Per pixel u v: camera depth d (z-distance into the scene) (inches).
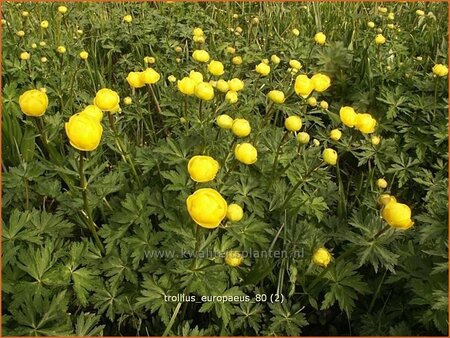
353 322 29.7
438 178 38.1
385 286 30.1
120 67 53.4
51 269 27.0
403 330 27.4
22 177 31.6
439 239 28.5
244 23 63.9
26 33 52.4
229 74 48.2
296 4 67.7
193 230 27.5
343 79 50.2
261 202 31.4
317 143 37.6
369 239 26.6
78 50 52.4
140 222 29.4
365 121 32.3
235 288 27.6
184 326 27.1
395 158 39.9
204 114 36.9
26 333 23.7
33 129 36.6
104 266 28.4
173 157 31.6
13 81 44.3
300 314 28.2
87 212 28.0
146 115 45.0
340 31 60.2
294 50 53.8
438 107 43.5
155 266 28.0
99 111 26.7
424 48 56.2
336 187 35.8
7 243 26.8
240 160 25.2
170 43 54.7
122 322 28.5
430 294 26.9
